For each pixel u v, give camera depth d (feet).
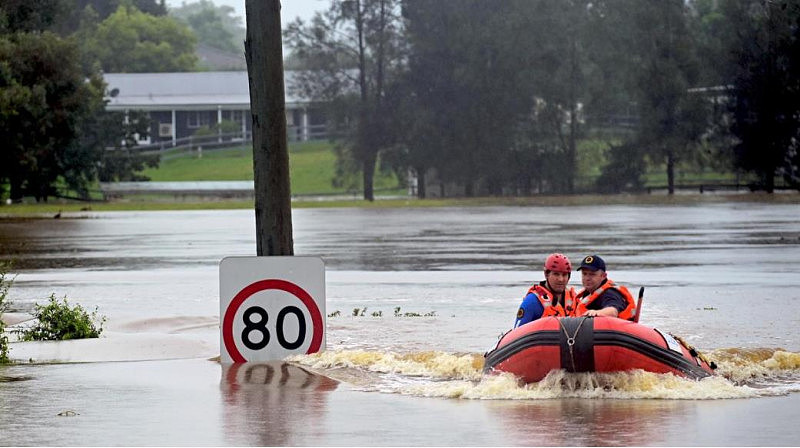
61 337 177.37
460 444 102.37
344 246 401.29
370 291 252.83
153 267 324.60
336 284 268.82
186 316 205.67
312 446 102.63
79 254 379.96
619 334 124.57
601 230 484.74
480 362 145.69
